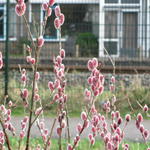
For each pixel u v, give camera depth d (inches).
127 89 469.4
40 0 919.0
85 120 103.1
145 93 463.2
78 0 942.4
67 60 671.1
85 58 676.7
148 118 372.2
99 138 279.0
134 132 322.0
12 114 356.5
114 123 112.7
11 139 223.8
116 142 108.3
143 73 603.2
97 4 962.1
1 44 808.3
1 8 969.5
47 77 585.6
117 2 946.1
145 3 828.6
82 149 248.5
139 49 670.5
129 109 419.2
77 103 451.2
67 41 814.5
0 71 510.0
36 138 267.7
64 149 223.9
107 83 540.4
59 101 111.3
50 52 759.1
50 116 393.7
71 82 555.2
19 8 93.8
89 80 98.1
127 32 858.1
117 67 610.5
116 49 778.8
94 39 813.9
